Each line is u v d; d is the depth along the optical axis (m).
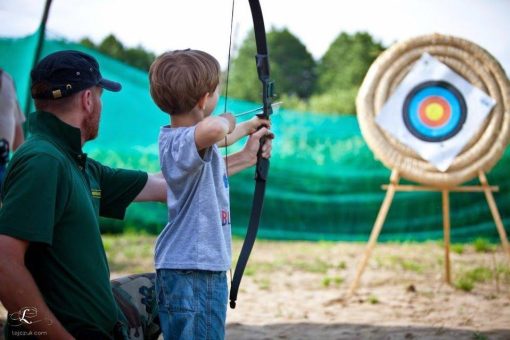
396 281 7.30
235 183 10.43
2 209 2.64
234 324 5.52
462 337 5.04
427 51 6.75
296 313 5.91
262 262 8.52
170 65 3.12
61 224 2.77
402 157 6.59
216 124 2.90
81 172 2.97
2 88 5.04
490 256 8.83
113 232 10.34
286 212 10.52
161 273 3.08
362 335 5.14
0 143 4.98
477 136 6.64
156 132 9.95
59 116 2.91
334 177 10.49
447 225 7.02
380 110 6.63
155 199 3.43
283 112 10.66
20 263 2.59
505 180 10.11
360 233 10.42
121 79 9.77
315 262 8.54
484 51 6.73
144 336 3.30
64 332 2.64
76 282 2.79
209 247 3.04
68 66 2.89
